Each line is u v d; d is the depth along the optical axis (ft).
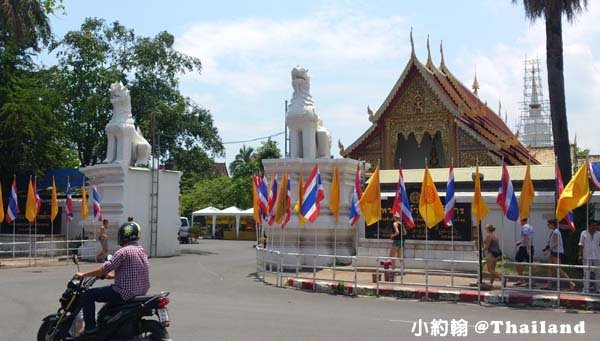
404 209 61.82
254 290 55.88
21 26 89.40
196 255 103.60
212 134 131.44
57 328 26.73
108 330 25.52
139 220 95.91
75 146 132.26
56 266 80.28
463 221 68.95
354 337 32.73
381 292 52.75
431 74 126.82
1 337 31.99
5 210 105.91
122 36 127.44
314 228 76.18
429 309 45.11
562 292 48.93
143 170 96.84
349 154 135.74
